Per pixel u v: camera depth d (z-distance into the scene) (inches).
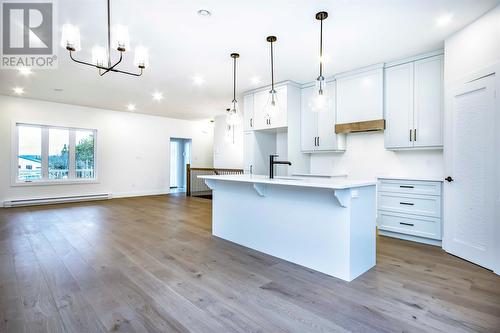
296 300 78.7
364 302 77.4
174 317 69.9
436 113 133.7
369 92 154.9
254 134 206.5
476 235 105.5
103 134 280.5
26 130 239.9
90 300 78.0
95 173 277.1
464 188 111.2
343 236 92.5
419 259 112.2
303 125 191.2
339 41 124.0
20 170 237.1
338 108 169.3
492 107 98.2
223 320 68.7
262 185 117.9
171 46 128.7
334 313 71.8
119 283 89.1
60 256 113.7
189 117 332.2
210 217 194.4
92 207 232.7
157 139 321.7
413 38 121.0
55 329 64.4
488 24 99.0
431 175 148.0
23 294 81.0
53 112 248.5
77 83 188.5
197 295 81.5
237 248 126.3
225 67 157.2
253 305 75.9
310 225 102.5
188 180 314.0
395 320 68.5
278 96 187.3
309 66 156.3
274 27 111.0
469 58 107.9
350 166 181.3
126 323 67.1
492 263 98.5
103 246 127.6
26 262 106.7
